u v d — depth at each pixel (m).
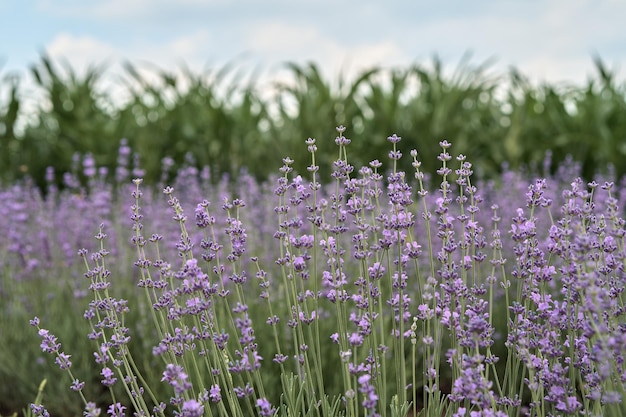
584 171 9.60
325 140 9.45
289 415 2.56
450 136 9.38
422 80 10.12
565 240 2.43
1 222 5.53
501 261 2.61
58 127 10.48
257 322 4.14
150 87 10.21
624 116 9.97
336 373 3.77
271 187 5.69
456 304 2.76
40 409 2.46
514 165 9.37
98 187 5.90
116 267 5.05
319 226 2.56
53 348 2.53
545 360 2.43
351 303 4.23
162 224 5.41
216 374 2.52
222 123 9.56
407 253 2.65
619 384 2.07
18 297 4.89
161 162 9.47
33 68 10.60
